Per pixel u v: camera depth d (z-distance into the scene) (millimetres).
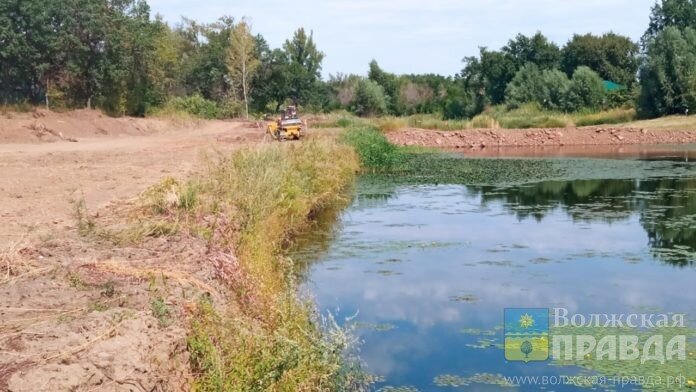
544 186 18219
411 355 6320
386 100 66312
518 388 5609
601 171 21828
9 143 24156
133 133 33469
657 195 16047
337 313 7484
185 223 8117
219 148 21297
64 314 4801
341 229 12281
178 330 4668
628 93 48938
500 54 59125
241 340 4875
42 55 33281
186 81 63406
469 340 6688
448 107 62188
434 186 18500
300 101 64125
